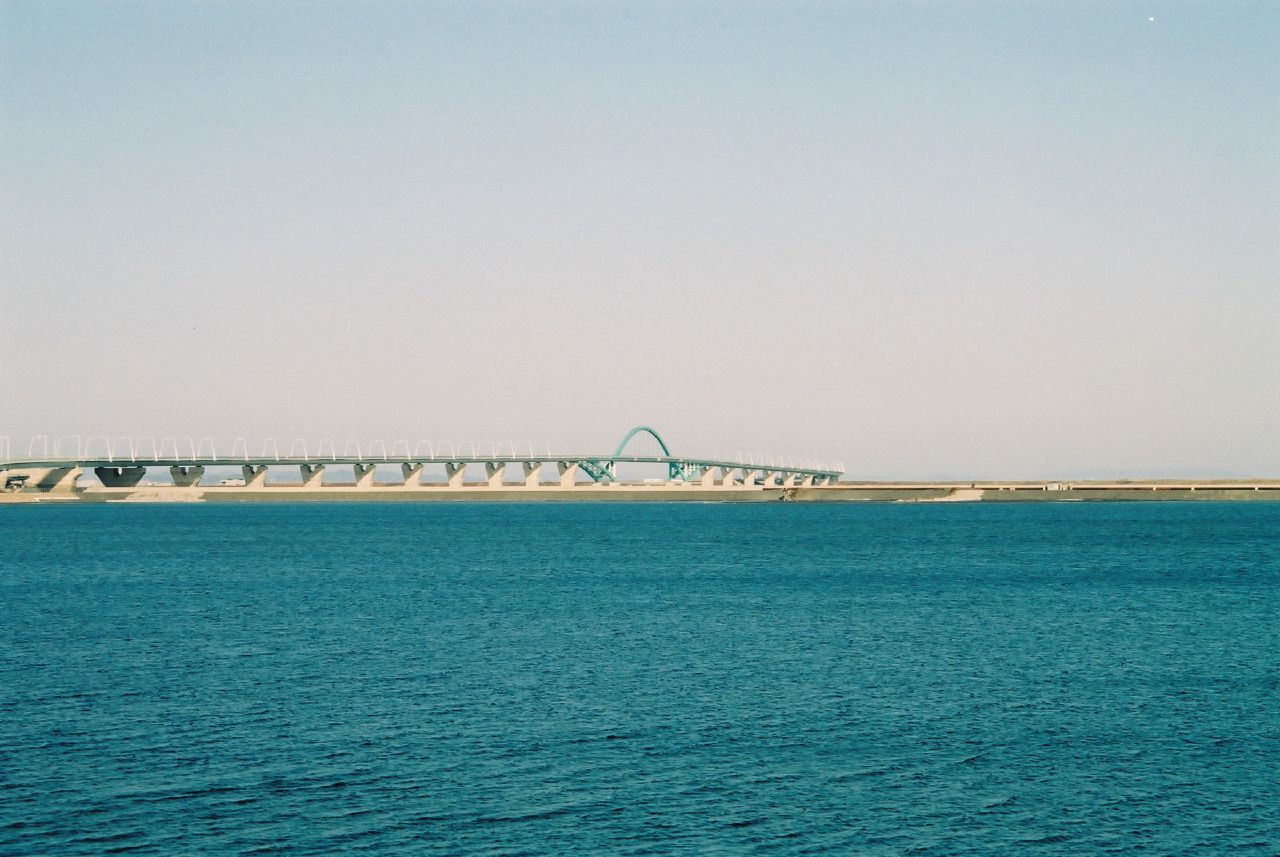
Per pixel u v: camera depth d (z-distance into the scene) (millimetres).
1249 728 46531
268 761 41750
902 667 59500
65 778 39750
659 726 46688
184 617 80125
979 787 39156
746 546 160875
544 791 38531
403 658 62344
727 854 33469
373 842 34188
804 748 43531
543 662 61031
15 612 83750
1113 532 193250
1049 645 66688
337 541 177125
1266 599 90312
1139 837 34938
